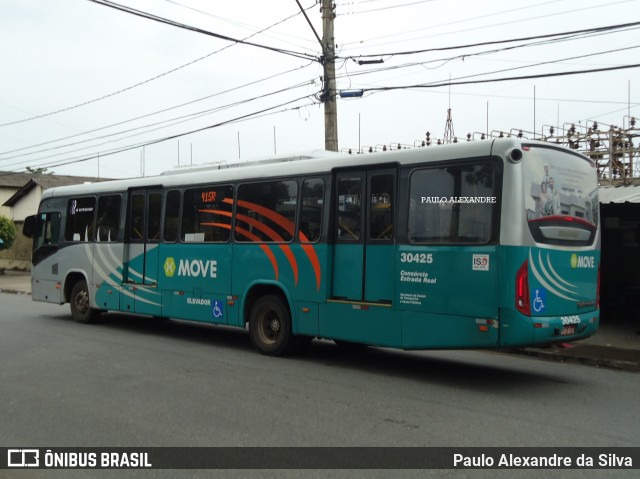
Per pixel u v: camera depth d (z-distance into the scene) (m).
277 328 9.91
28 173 49.44
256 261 10.02
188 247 11.16
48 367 8.94
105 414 6.49
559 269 7.68
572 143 18.41
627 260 14.05
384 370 9.01
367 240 8.63
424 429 6.03
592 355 9.97
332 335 8.91
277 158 10.62
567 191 7.99
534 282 7.30
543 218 7.54
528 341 7.19
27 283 26.20
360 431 5.94
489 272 7.30
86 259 13.39
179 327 13.57
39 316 15.24
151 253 11.88
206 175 11.01
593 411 6.77
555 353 10.21
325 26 15.58
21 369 8.78
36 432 5.90
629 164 17.98
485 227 7.41
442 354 10.62
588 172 8.45
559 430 6.04
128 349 10.54
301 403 6.99
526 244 7.24
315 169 9.32
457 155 7.73
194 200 11.17
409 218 8.13
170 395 7.29
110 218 12.91
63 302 14.00
